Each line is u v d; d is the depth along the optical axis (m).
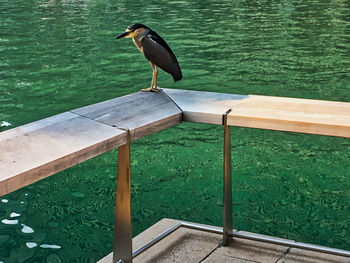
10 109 7.38
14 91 8.32
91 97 7.99
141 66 9.96
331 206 4.23
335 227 3.88
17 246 3.66
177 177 4.89
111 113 2.42
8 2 20.55
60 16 16.67
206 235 3.03
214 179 4.84
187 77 9.14
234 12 17.02
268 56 10.72
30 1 20.83
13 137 2.06
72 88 8.51
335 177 4.84
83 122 2.28
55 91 8.32
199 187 4.66
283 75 9.20
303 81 8.80
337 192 4.51
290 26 14.37
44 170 1.84
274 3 19.42
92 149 2.03
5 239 3.76
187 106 2.59
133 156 5.46
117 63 10.25
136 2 20.00
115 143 2.16
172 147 5.71
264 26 14.34
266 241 2.83
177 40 12.38
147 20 15.44
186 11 17.30
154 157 5.43
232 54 10.88
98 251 3.59
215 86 8.56
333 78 8.98
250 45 11.81
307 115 2.41
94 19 15.88
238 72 9.42
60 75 9.38
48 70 9.77
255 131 6.19
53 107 7.48
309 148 5.63
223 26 14.29
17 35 13.38
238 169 5.06
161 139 5.96
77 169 5.11
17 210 4.23
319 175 4.89
